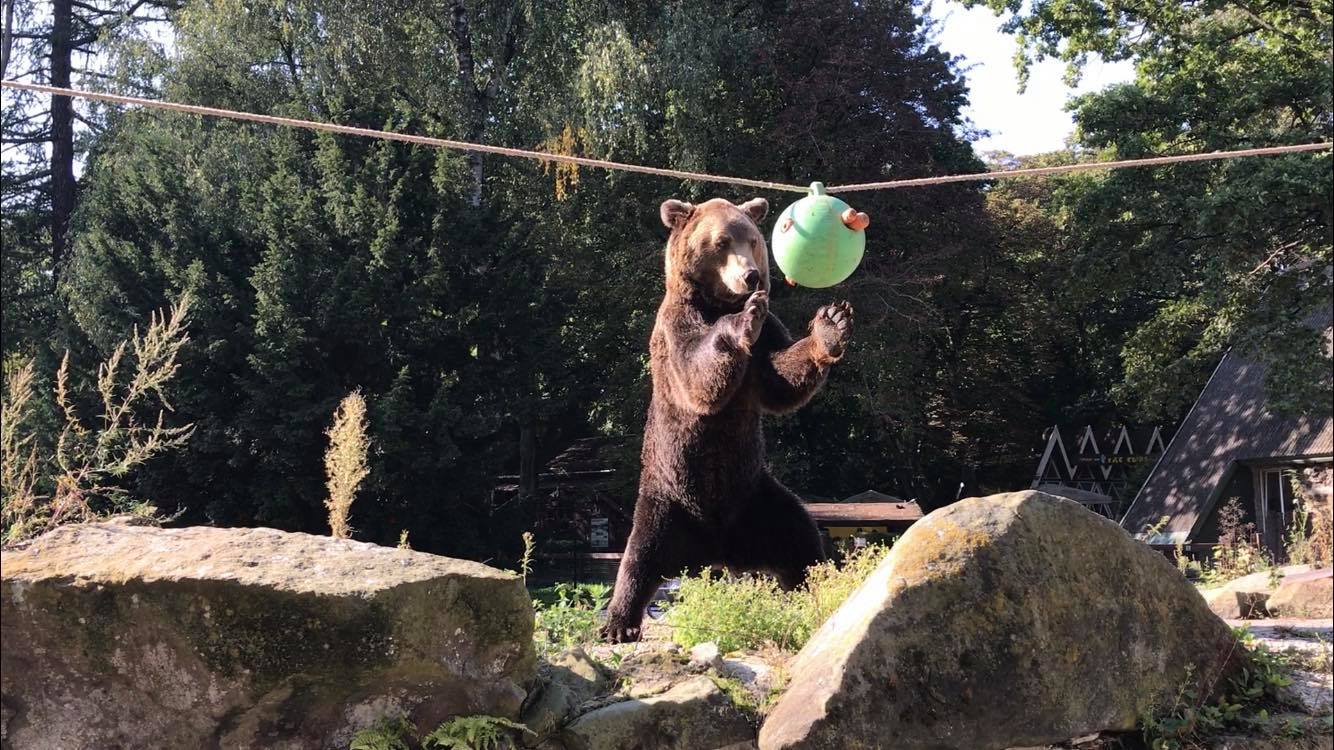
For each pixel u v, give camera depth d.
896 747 4.11
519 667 4.06
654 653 4.64
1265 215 20.30
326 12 25.39
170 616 3.63
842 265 4.90
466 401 25.55
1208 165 21.80
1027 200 42.38
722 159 28.62
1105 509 41.47
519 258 26.59
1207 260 22.45
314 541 4.09
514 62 27.20
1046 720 4.34
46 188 37.72
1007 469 43.81
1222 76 22.86
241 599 3.62
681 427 5.43
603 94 24.52
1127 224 23.11
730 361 4.70
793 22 29.58
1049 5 24.58
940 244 31.19
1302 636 6.30
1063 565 4.52
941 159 32.22
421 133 26.20
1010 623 4.35
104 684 3.73
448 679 3.92
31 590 3.61
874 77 29.41
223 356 23.33
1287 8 23.41
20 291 35.59
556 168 25.45
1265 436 25.48
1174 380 23.66
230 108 27.08
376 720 3.92
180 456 23.00
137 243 25.75
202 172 26.70
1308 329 21.33
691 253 5.25
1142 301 42.91
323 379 24.20
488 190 29.61
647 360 29.77
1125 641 4.59
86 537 3.99
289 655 3.66
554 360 26.69
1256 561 11.20
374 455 23.00
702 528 5.67
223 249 25.00
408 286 24.89
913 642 4.23
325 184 25.20
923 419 36.28
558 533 32.44
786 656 4.85
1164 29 24.02
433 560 3.99
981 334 40.75
